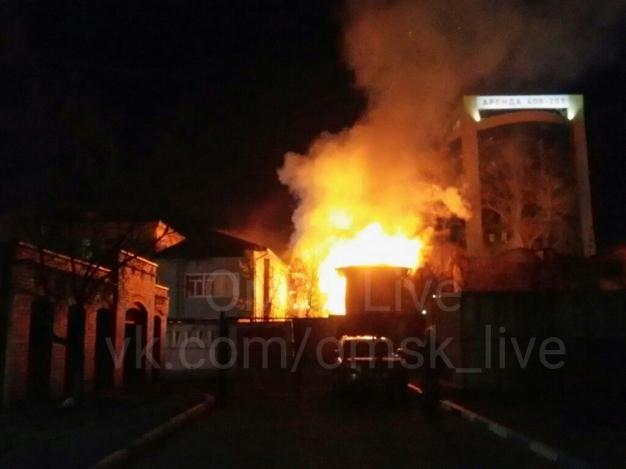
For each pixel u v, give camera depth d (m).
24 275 16.77
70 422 14.36
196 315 42.53
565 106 56.19
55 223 16.42
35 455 10.62
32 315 18.14
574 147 55.69
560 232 54.22
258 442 13.46
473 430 14.90
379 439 13.79
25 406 16.52
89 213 16.66
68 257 17.84
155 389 23.62
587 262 28.44
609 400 18.20
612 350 20.25
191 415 17.16
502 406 17.44
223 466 10.93
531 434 12.65
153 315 27.78
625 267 28.00
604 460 10.05
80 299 16.78
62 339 16.58
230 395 23.52
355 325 28.69
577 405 17.30
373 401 20.59
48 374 18.41
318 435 14.41
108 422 14.49
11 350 16.33
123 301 24.06
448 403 18.61
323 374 31.86
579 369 20.36
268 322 33.69
